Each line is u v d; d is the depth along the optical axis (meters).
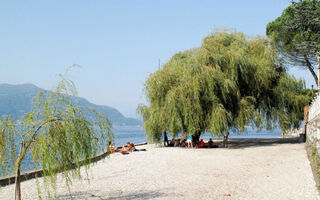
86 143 6.59
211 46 26.55
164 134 27.73
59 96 6.54
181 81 24.92
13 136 6.27
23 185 11.11
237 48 26.50
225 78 24.52
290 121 27.22
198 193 9.22
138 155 20.31
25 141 6.30
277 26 28.27
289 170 12.99
